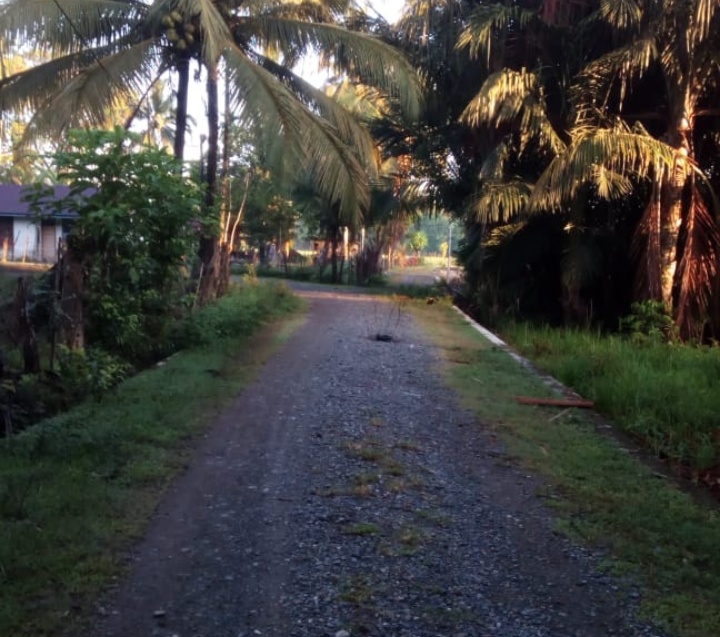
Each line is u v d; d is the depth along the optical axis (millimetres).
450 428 7605
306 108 13148
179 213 9820
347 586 4340
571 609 4176
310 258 46062
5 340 7859
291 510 5391
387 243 37812
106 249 9102
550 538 5074
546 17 15648
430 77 18422
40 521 4820
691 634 3936
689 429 7828
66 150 10203
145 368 9797
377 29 18688
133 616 3951
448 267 45625
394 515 5375
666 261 14500
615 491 5969
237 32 14047
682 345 13336
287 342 12016
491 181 16297
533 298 18609
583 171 13273
